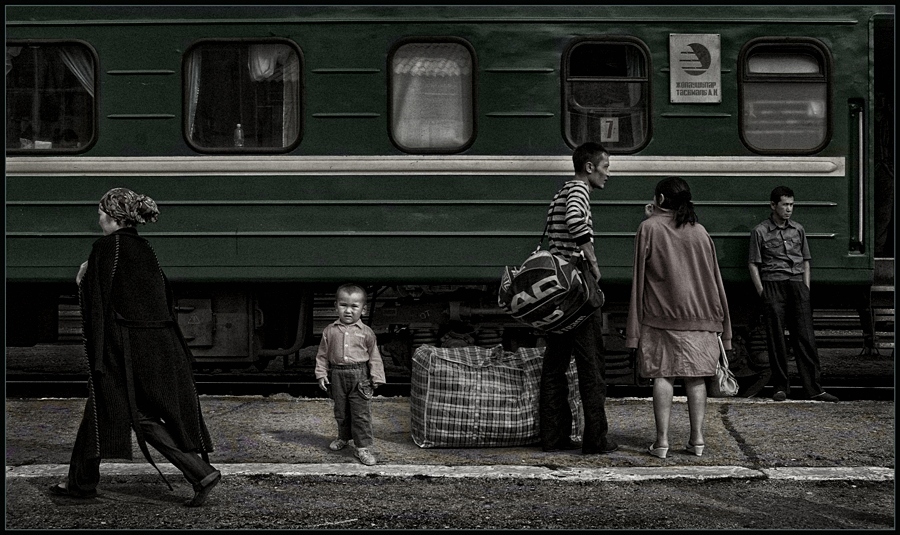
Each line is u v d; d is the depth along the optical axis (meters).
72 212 7.68
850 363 10.30
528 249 7.59
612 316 7.99
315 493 4.99
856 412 6.87
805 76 7.71
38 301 8.30
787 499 4.90
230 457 5.66
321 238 7.60
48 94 7.73
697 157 7.65
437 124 7.64
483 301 8.02
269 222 7.62
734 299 8.02
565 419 5.88
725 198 7.67
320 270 7.60
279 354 8.03
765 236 7.49
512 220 7.60
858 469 5.34
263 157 7.62
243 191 7.62
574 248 5.67
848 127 7.72
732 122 7.66
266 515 4.61
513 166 7.58
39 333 8.41
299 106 7.65
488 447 5.93
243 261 7.60
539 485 5.14
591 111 7.64
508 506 4.77
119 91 7.65
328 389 5.70
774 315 7.49
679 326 5.62
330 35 7.62
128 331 4.68
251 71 7.67
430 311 8.02
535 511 4.68
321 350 5.65
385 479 5.22
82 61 7.71
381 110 7.61
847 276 7.73
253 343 7.95
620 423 6.57
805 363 7.52
